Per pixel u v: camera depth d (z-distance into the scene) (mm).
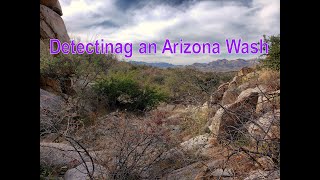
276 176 3412
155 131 4402
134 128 4406
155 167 4434
